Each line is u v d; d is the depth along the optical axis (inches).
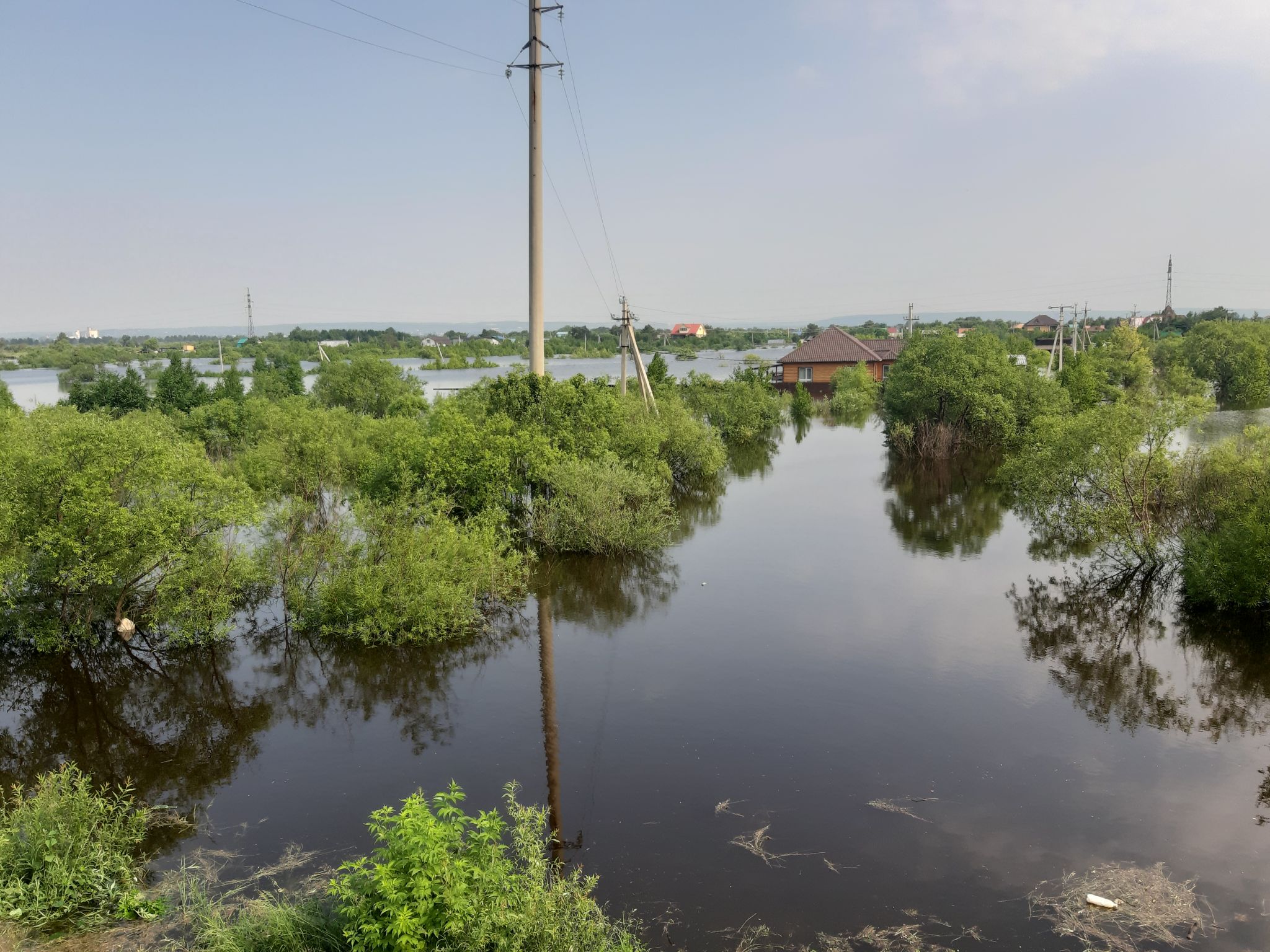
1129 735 430.6
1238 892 303.3
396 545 593.3
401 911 215.8
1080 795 373.4
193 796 385.1
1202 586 602.2
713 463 1202.6
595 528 787.4
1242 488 649.0
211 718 471.5
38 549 517.3
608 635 592.7
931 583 708.0
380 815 240.4
